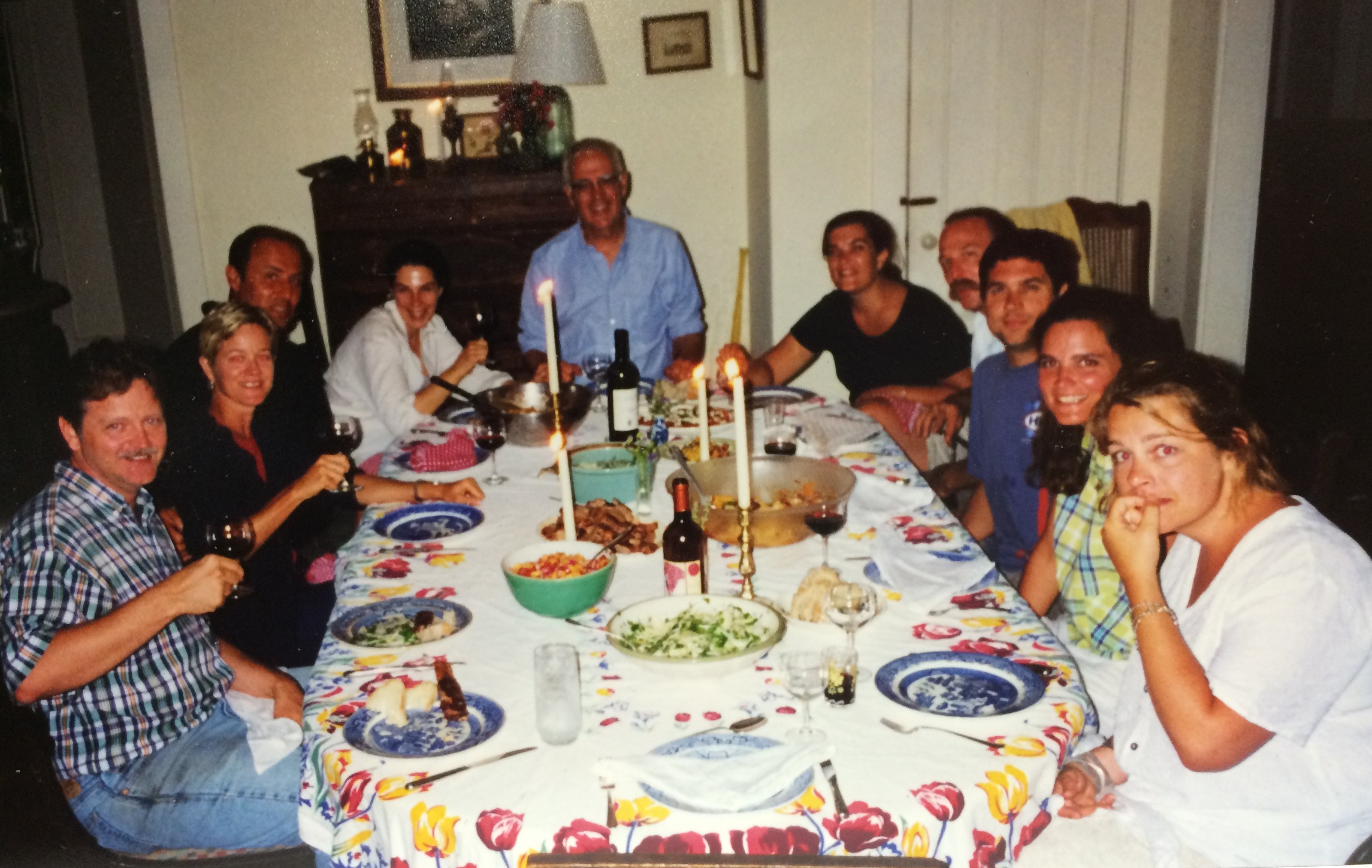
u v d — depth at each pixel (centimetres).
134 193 441
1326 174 393
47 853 155
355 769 124
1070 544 190
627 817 113
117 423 165
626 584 173
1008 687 137
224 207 461
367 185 412
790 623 157
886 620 158
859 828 112
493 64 450
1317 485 238
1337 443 235
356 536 202
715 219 478
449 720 134
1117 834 151
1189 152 392
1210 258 390
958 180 409
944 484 290
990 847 118
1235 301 393
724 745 125
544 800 117
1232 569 142
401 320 316
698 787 114
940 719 129
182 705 174
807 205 409
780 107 399
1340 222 391
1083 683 140
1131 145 410
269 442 242
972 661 142
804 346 361
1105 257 351
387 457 249
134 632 155
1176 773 151
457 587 176
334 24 445
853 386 358
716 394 294
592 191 348
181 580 156
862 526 196
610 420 247
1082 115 406
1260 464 144
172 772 168
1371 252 390
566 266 366
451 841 114
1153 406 140
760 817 112
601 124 462
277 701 186
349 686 144
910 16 392
